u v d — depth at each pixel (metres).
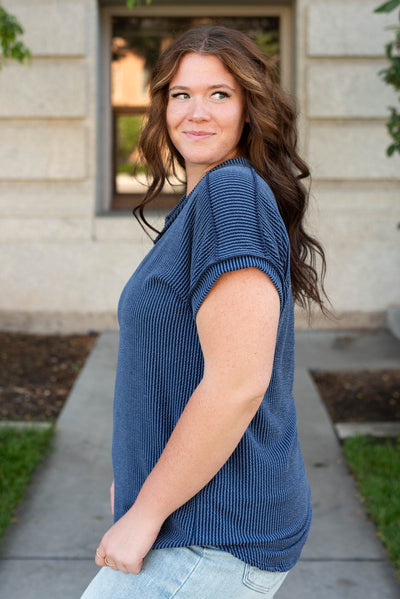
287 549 1.26
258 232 1.09
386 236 6.25
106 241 6.17
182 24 6.46
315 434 4.03
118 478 1.35
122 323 1.28
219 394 1.06
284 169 1.38
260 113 1.30
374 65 6.07
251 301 1.05
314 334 6.15
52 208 6.18
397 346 5.84
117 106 6.57
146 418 1.24
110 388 4.75
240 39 1.33
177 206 1.39
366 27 6.00
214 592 1.19
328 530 3.01
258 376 1.06
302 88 6.12
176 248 1.18
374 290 6.30
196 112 1.28
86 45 6.00
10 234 6.18
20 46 4.20
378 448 3.69
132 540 1.15
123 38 6.48
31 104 6.03
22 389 4.67
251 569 1.21
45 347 5.71
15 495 3.18
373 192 6.24
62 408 4.38
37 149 6.11
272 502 1.22
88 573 2.69
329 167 6.16
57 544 2.89
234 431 1.08
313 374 5.11
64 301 6.23
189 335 1.17
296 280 1.46
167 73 1.33
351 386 4.84
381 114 6.09
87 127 6.11
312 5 5.99
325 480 3.48
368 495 3.22
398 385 4.85
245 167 1.18
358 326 6.32
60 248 6.18
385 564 2.75
